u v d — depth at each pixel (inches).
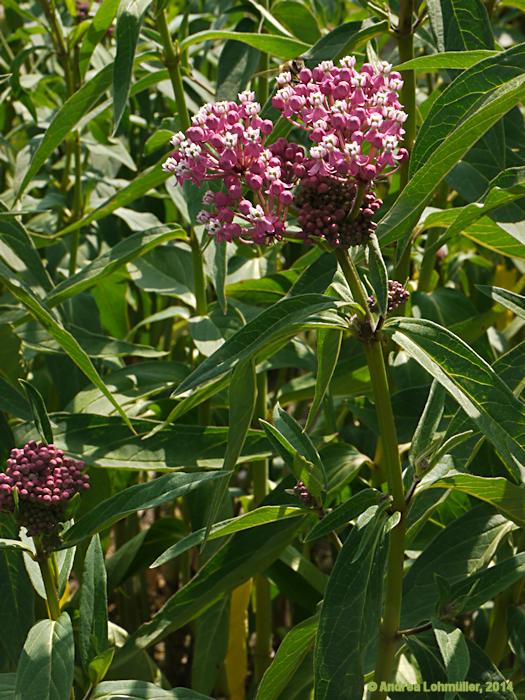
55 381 44.1
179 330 55.9
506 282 50.9
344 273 31.4
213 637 41.5
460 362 31.0
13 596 36.7
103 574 34.1
